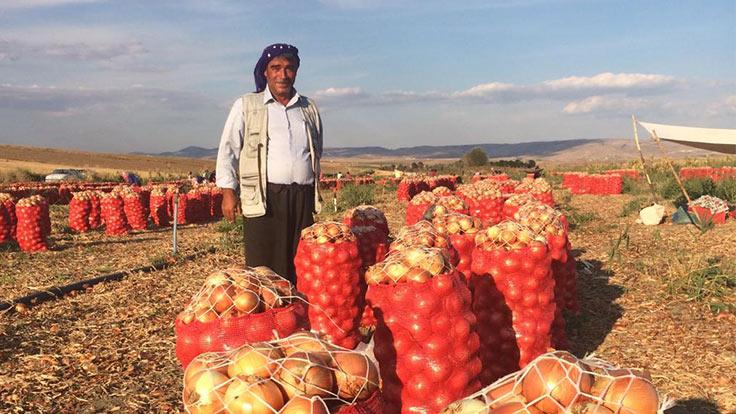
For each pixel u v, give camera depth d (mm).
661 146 16500
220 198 22000
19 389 5441
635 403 2438
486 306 4938
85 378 5703
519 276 4836
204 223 19922
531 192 13805
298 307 3633
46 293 8914
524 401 2604
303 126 5336
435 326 3689
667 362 5664
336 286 5590
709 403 4773
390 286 3818
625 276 9289
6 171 48438
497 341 4902
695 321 6844
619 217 17828
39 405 5113
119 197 16516
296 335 2938
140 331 7184
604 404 2467
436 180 28438
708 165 35906
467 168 83500
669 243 12531
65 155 107500
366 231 6520
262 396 2488
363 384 2717
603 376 2543
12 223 14719
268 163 5215
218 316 3436
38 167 75625
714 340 6176
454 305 3723
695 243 12375
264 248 5316
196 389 2586
